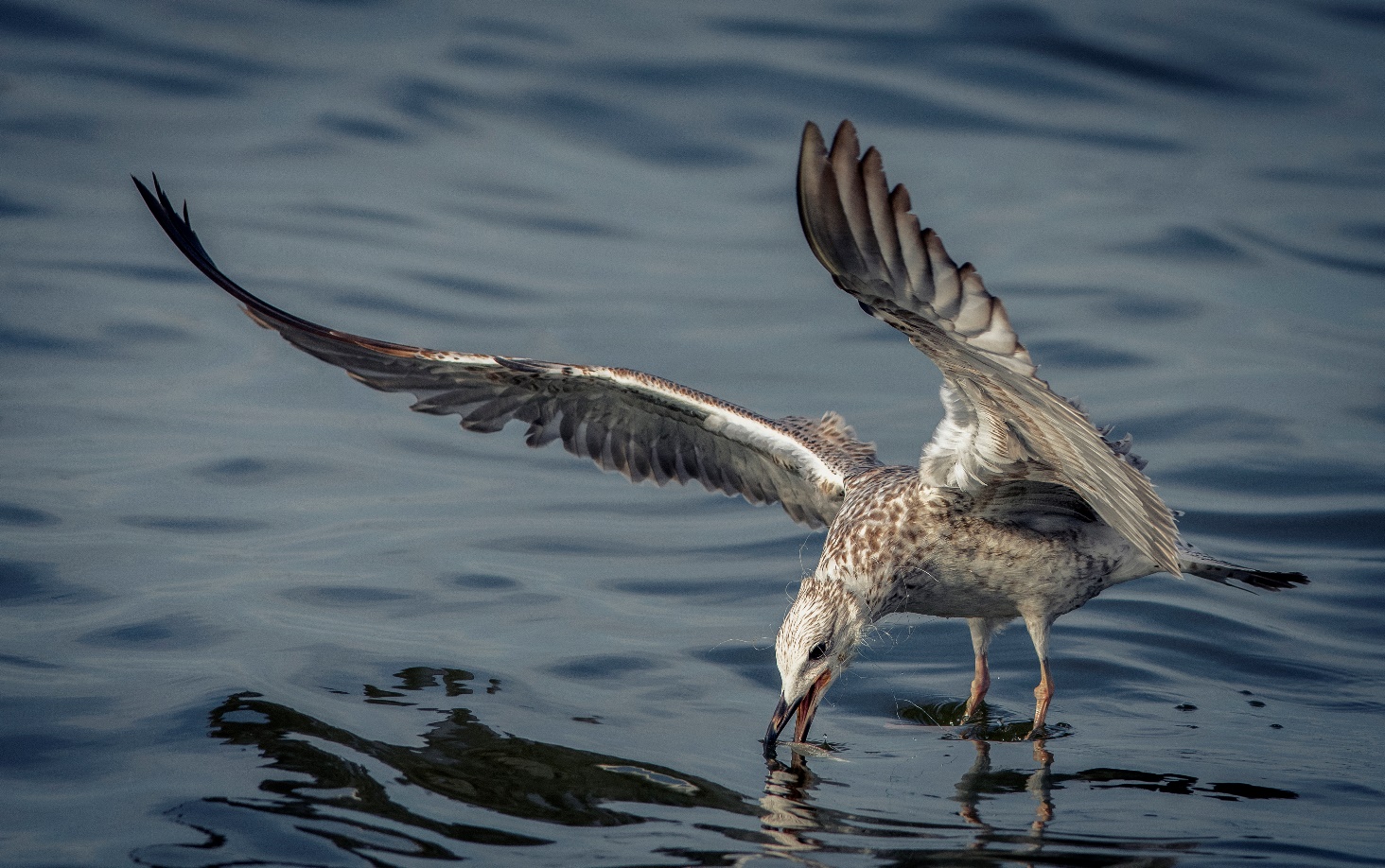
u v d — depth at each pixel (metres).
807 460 11.75
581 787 9.06
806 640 10.46
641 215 23.08
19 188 21.03
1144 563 10.79
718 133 25.50
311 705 9.92
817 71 27.27
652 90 26.59
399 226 21.61
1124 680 11.36
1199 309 19.94
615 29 28.77
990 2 29.75
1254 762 9.83
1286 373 17.98
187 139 23.44
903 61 27.77
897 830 8.66
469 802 8.74
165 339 17.42
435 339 18.16
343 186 22.67
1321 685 11.21
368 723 9.73
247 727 9.49
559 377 11.55
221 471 14.32
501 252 21.30
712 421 11.77
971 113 26.27
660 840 8.39
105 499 13.32
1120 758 9.93
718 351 18.66
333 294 19.06
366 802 8.63
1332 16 30.33
